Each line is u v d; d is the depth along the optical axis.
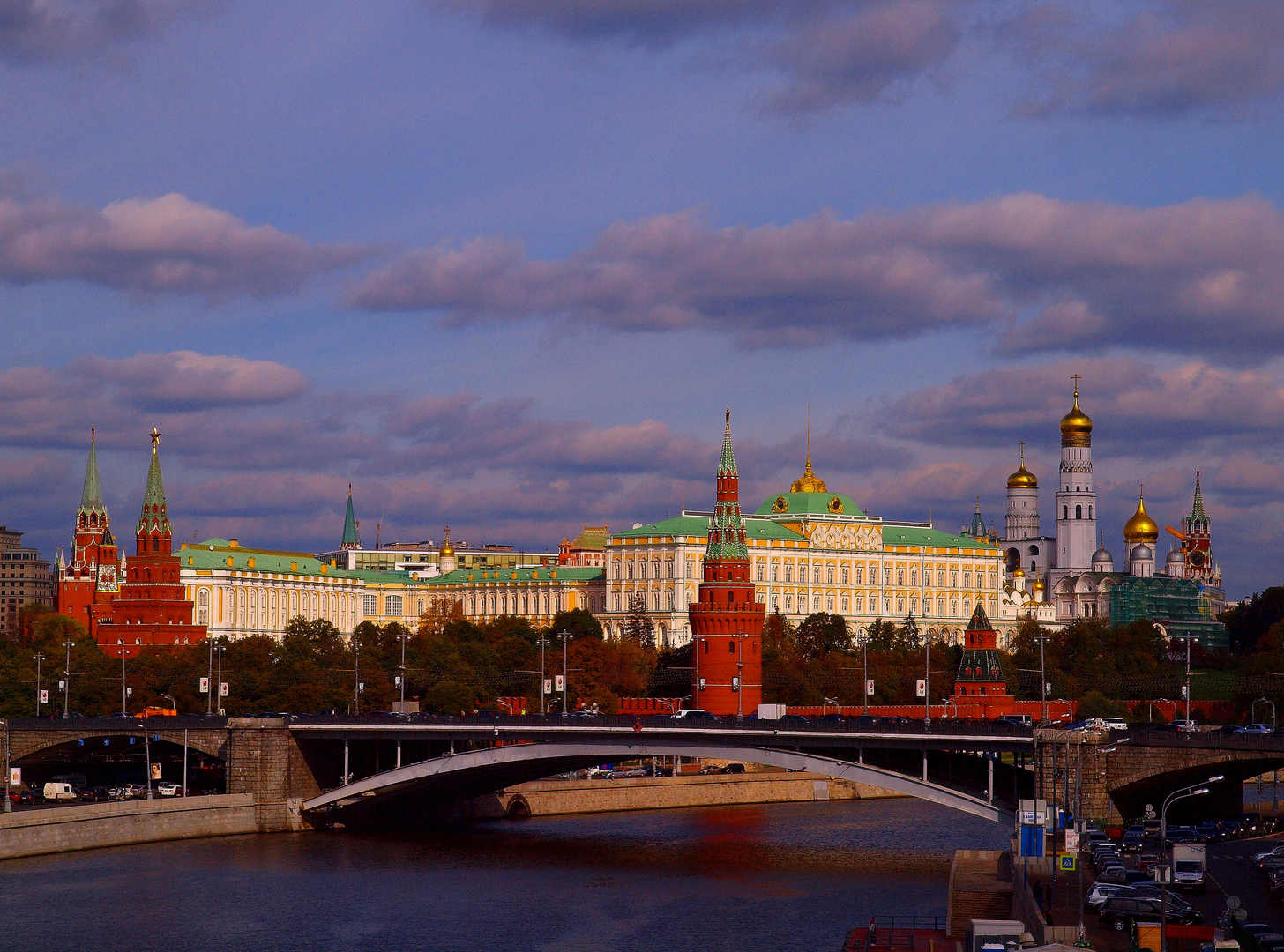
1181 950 152.25
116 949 191.00
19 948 191.62
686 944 191.12
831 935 194.12
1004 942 151.00
